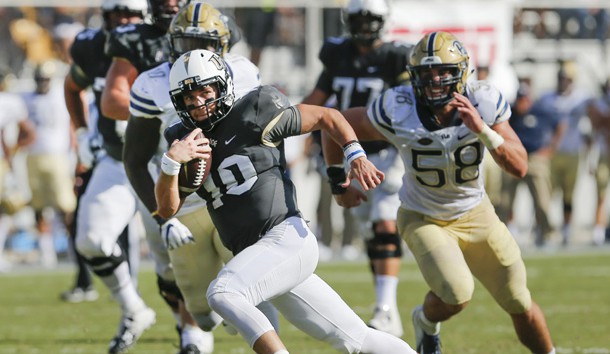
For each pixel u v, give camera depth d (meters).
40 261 44.34
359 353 15.58
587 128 46.16
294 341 24.08
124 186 23.00
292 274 15.23
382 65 25.52
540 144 44.62
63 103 41.19
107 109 20.70
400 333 24.50
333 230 45.97
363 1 25.03
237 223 15.62
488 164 42.75
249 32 48.38
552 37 50.78
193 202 18.09
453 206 18.45
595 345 22.58
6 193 41.03
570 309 28.31
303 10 48.75
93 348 23.64
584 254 43.06
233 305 14.78
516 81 48.72
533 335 18.50
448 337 24.03
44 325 27.36
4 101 40.53
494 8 46.38
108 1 23.44
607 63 50.88
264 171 15.60
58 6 47.59
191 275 18.67
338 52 25.72
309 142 44.81
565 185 45.88
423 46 17.81
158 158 19.95
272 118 15.57
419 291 32.75
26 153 41.19
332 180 18.50
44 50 47.34
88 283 32.62
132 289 22.92
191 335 20.34
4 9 47.28
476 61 46.41
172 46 18.56
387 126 18.33
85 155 24.50
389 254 24.47
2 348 23.70
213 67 15.30
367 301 30.80
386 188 24.75
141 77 18.38
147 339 24.91
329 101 28.34
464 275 17.72
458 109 17.20
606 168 46.19
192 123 15.56
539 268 38.47
